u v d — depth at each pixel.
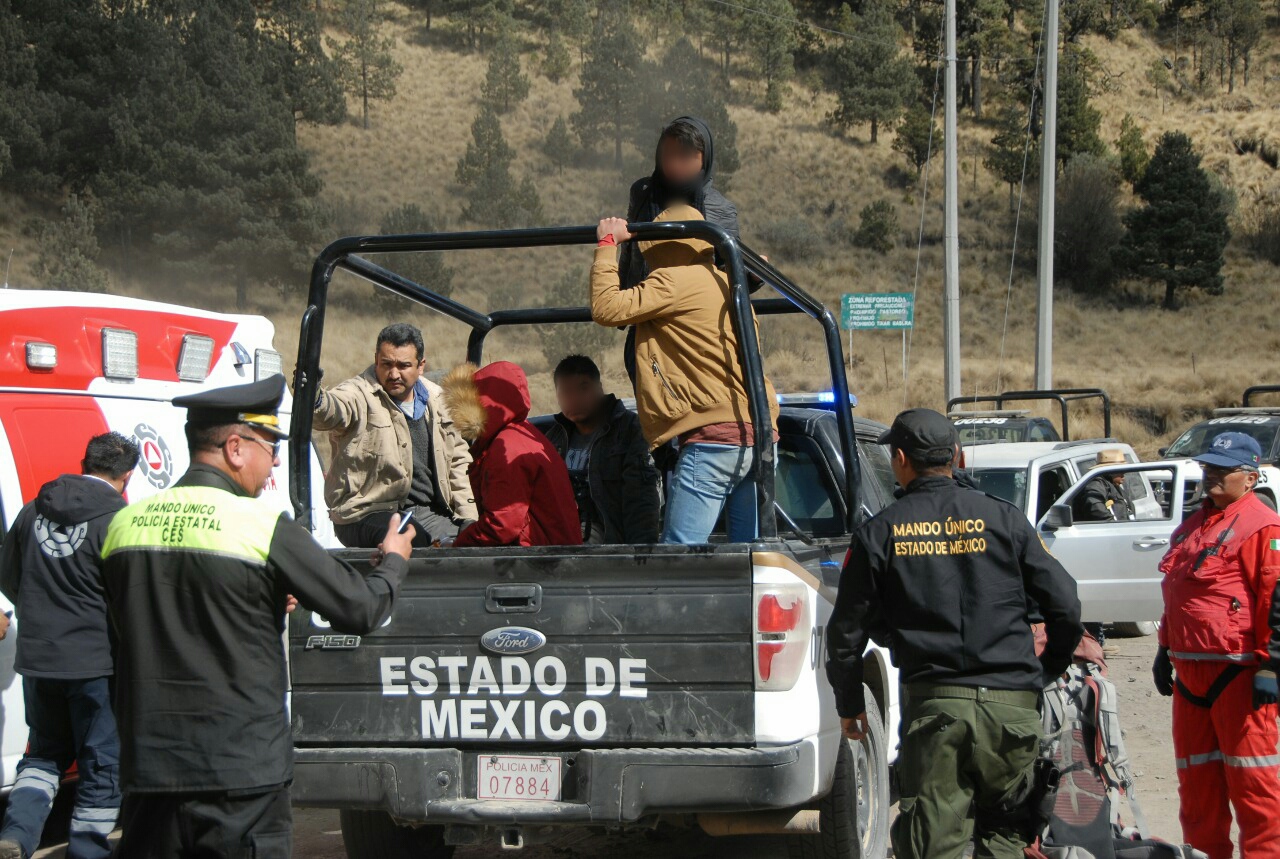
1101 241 75.69
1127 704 10.30
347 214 72.44
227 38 61.53
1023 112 91.69
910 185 91.12
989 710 4.38
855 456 6.23
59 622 6.09
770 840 6.84
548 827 4.93
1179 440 20.59
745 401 5.12
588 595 4.94
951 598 4.46
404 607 5.10
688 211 5.16
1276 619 5.16
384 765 5.02
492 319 6.98
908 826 4.41
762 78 113.00
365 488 6.23
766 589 4.78
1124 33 125.56
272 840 3.94
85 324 7.65
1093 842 4.82
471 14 116.50
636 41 98.75
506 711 5.00
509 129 96.81
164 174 55.84
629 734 4.88
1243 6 124.00
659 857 6.57
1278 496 16.00
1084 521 12.48
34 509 6.27
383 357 6.18
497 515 5.39
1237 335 64.19
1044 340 23.86
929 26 112.94
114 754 6.18
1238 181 94.94
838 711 4.66
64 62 60.53
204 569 3.83
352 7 106.69
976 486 4.96
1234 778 5.30
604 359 46.44
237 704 3.85
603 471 6.17
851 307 30.97
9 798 6.20
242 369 9.09
